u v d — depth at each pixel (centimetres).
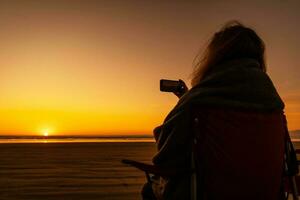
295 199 165
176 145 155
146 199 179
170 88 184
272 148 150
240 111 149
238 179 147
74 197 1043
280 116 156
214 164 149
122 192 1130
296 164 165
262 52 176
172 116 159
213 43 173
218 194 148
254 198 149
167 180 163
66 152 3384
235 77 155
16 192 1125
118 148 4328
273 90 159
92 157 2722
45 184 1302
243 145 148
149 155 3019
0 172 1686
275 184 152
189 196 155
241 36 168
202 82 159
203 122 151
